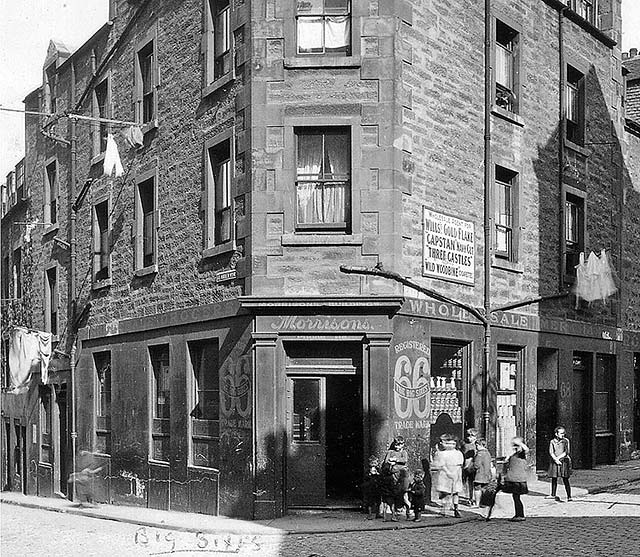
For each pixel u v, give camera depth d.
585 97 24.00
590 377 23.97
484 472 16.03
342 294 16.08
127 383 21.72
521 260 20.41
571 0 24.16
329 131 16.67
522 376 20.59
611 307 25.34
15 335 29.38
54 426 26.97
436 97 17.69
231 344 17.14
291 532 14.48
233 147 17.33
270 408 16.12
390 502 15.09
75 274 25.61
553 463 17.89
